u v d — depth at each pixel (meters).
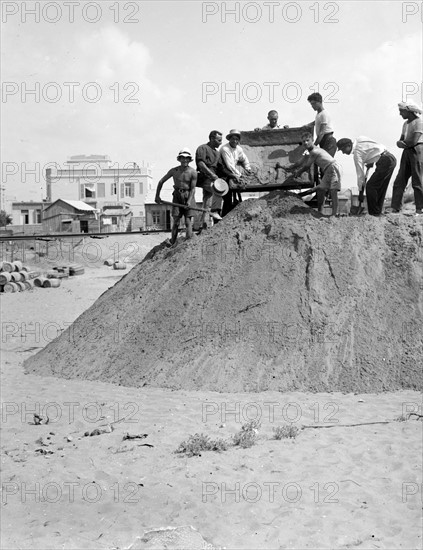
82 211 51.94
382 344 10.07
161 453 7.28
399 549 5.15
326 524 5.56
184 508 5.91
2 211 61.59
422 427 7.83
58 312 24.12
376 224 11.84
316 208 13.62
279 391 9.61
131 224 52.59
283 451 7.19
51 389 10.58
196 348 10.65
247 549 5.18
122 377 10.82
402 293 10.75
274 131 13.74
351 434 7.65
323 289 10.91
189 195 13.21
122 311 12.42
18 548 5.25
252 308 10.89
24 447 7.82
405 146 12.38
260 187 13.60
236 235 12.21
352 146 12.72
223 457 7.09
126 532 5.50
